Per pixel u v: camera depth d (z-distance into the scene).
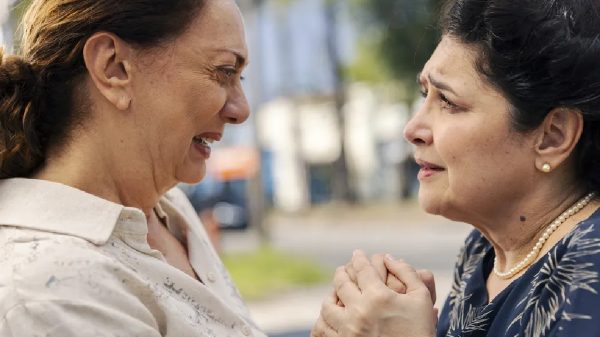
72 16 1.91
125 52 1.92
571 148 1.81
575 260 1.67
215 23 1.98
